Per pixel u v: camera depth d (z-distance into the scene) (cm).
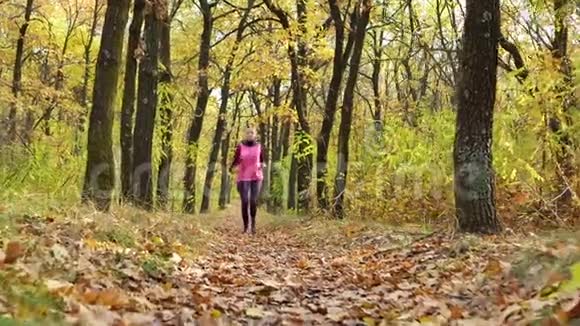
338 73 1969
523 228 949
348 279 723
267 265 884
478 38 882
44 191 1034
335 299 602
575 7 1302
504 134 1124
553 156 1078
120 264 613
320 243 1216
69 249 598
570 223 945
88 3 3042
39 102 2544
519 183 1073
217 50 2898
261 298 596
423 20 2688
